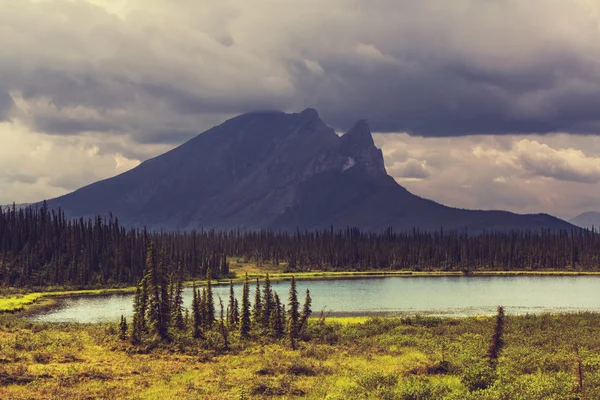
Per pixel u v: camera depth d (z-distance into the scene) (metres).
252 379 46.97
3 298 150.50
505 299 147.88
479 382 42.53
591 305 133.38
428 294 163.12
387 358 57.41
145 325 67.88
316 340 71.19
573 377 42.41
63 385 43.56
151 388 43.94
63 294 169.62
